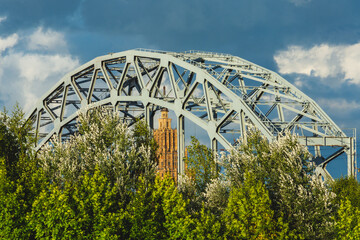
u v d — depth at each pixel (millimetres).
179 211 42031
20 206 43031
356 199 52812
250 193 42188
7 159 49469
